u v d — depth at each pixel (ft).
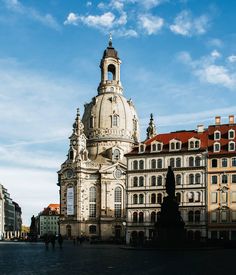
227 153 415.85
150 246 291.38
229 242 322.75
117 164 634.84
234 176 413.39
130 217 449.89
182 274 128.36
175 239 295.48
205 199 418.92
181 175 430.61
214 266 155.74
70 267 153.38
